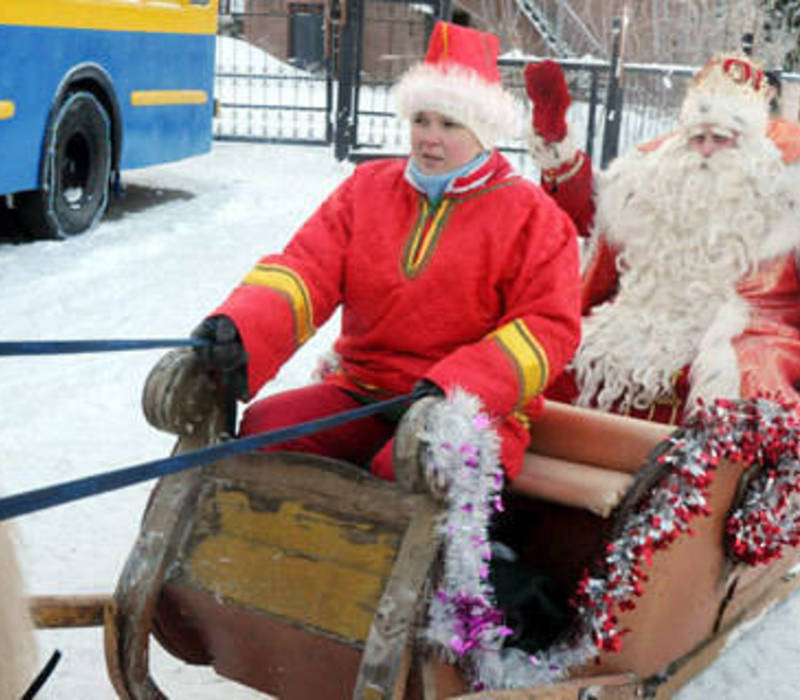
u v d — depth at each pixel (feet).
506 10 65.46
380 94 62.95
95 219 28.66
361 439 9.11
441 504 7.30
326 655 7.59
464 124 8.72
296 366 18.72
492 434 7.52
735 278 12.44
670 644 9.37
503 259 8.75
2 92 24.12
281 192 36.91
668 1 61.21
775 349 11.58
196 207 33.24
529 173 40.75
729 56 12.82
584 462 9.36
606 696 8.36
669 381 12.14
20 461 14.44
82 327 20.08
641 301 12.88
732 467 9.30
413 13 68.13
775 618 11.86
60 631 10.64
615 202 13.20
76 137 27.66
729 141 12.57
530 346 8.31
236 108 52.54
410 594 7.17
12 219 28.66
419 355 9.04
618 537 8.32
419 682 7.32
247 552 7.86
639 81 43.88
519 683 7.81
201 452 6.49
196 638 8.43
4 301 21.27
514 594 8.57
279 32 74.43
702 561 9.34
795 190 12.32
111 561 12.11
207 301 22.31
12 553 5.01
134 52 29.81
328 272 9.10
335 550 7.57
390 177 9.27
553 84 13.21
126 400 16.93
